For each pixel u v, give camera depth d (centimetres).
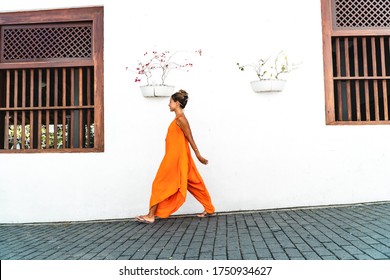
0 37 555
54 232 466
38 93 550
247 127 520
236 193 517
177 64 528
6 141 547
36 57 554
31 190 534
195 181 475
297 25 524
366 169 515
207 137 520
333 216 454
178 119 462
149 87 512
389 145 516
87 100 545
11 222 532
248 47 525
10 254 370
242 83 522
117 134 529
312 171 516
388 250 320
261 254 331
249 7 528
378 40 549
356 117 547
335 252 323
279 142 518
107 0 539
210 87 523
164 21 533
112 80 533
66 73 568
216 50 526
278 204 514
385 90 524
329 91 522
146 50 532
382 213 454
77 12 548
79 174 532
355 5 531
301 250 335
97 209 527
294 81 521
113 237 420
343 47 546
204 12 530
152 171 525
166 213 469
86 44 552
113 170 528
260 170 517
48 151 539
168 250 357
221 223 456
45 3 546
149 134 527
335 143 517
